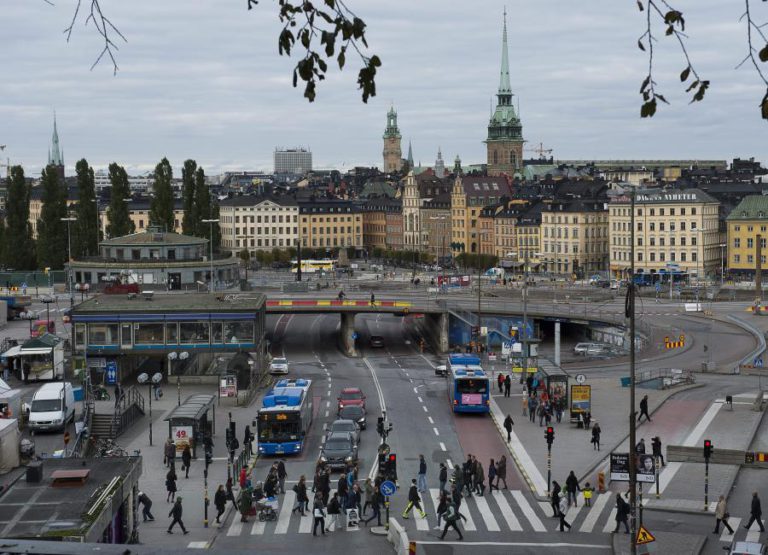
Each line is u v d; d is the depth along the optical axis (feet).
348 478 218.18
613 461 190.90
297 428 271.08
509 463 264.72
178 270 645.92
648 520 209.97
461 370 335.06
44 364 358.43
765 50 54.80
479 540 197.26
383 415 331.36
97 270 646.74
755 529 202.39
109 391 366.63
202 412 278.26
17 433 199.72
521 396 361.71
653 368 439.22
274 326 629.51
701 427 297.12
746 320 598.34
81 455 256.11
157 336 389.19
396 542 189.57
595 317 558.97
